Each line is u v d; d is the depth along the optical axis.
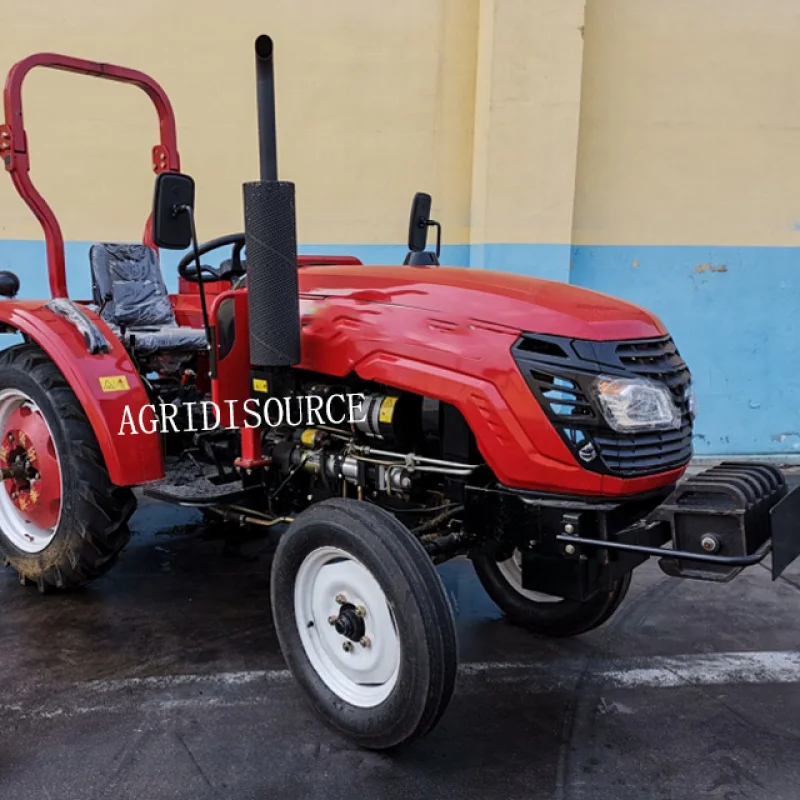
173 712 2.48
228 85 5.36
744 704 2.61
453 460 2.40
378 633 2.25
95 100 5.31
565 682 2.74
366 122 5.47
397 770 2.22
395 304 2.44
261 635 3.01
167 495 2.84
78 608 3.22
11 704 2.50
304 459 2.74
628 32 5.36
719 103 5.50
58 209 5.41
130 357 3.21
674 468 2.29
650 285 5.68
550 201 5.34
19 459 3.37
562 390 2.14
